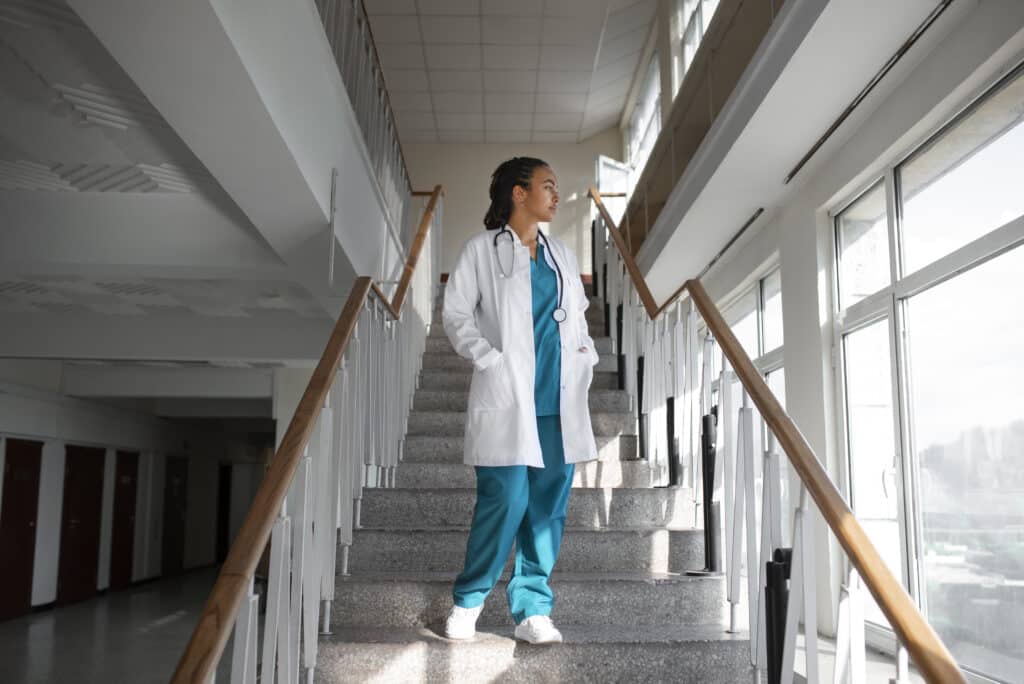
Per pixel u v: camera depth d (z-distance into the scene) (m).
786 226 5.74
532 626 2.38
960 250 3.62
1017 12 3.12
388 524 3.35
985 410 3.45
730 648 2.43
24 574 10.30
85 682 6.55
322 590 2.55
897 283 4.20
